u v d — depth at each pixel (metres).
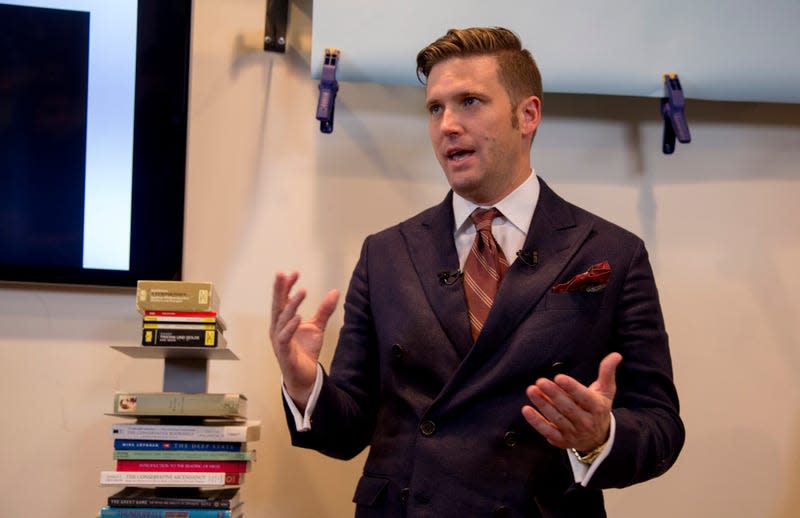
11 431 2.32
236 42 2.53
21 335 2.36
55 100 2.40
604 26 2.39
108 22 2.42
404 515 1.67
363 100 2.53
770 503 2.44
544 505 1.62
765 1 2.42
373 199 2.49
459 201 1.95
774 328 2.51
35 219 2.36
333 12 2.36
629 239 1.86
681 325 2.49
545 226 1.85
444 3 2.36
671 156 2.55
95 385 2.36
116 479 1.92
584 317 1.73
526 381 1.70
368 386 1.94
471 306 1.79
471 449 1.65
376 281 1.92
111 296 2.40
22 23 2.40
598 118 2.55
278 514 2.36
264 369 2.41
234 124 2.49
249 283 2.44
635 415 1.62
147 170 2.39
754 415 2.47
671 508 2.41
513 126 1.87
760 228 2.55
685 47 2.40
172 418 2.01
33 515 2.30
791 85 2.43
